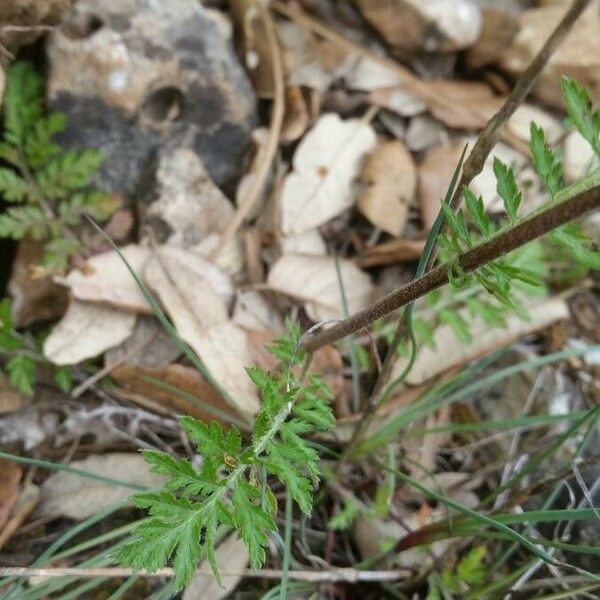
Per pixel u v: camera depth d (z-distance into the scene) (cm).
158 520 11
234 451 12
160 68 21
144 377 20
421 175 25
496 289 12
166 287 21
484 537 20
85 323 20
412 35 26
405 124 26
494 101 27
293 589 18
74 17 20
